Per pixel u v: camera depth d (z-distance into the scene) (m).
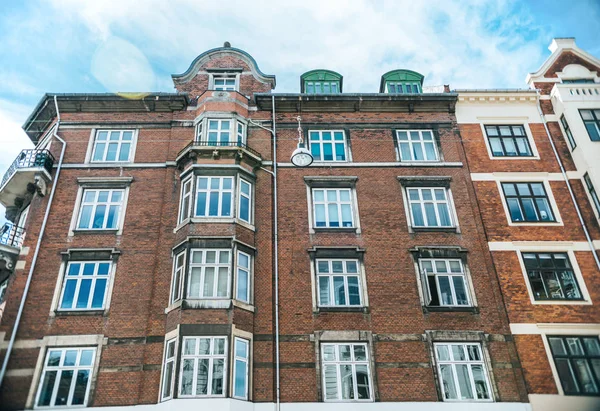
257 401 14.94
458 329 16.41
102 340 15.73
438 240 18.31
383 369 15.62
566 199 19.48
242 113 20.97
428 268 17.77
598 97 21.34
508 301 17.05
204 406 13.98
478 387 15.53
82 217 18.41
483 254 18.06
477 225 18.75
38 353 15.40
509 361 15.91
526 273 17.72
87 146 20.19
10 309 16.06
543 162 20.52
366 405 14.95
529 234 18.58
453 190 19.66
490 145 21.09
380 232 18.42
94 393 14.85
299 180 19.67
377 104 21.70
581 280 17.56
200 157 18.98
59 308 16.31
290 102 21.41
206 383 14.49
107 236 17.84
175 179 19.30
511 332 16.44
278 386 15.17
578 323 16.61
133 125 20.88
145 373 15.22
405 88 23.73
